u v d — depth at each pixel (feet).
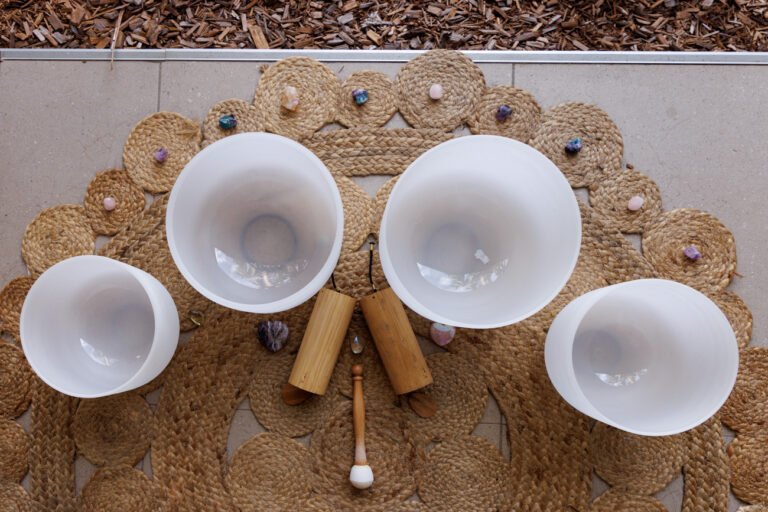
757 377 2.82
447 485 2.76
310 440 2.80
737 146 2.98
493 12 3.31
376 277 2.87
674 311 2.60
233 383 2.82
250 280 2.70
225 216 2.68
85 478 2.80
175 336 2.67
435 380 2.81
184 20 3.30
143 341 2.77
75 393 2.50
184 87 3.05
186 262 2.45
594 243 2.89
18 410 2.84
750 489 2.75
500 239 2.71
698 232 2.90
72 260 2.50
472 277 2.74
